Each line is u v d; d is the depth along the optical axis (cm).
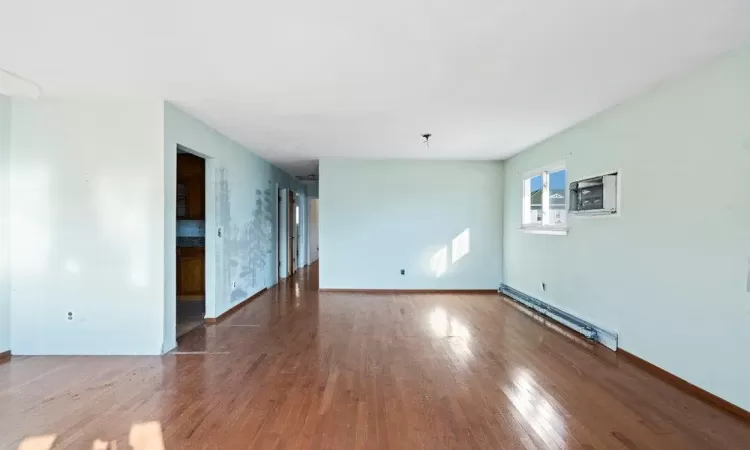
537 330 485
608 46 266
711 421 264
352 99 382
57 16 228
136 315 391
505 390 312
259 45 266
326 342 434
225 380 330
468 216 741
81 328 390
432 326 502
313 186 1231
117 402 290
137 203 388
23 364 366
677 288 323
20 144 387
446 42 261
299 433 248
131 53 280
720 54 279
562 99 380
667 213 334
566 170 505
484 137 547
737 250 271
